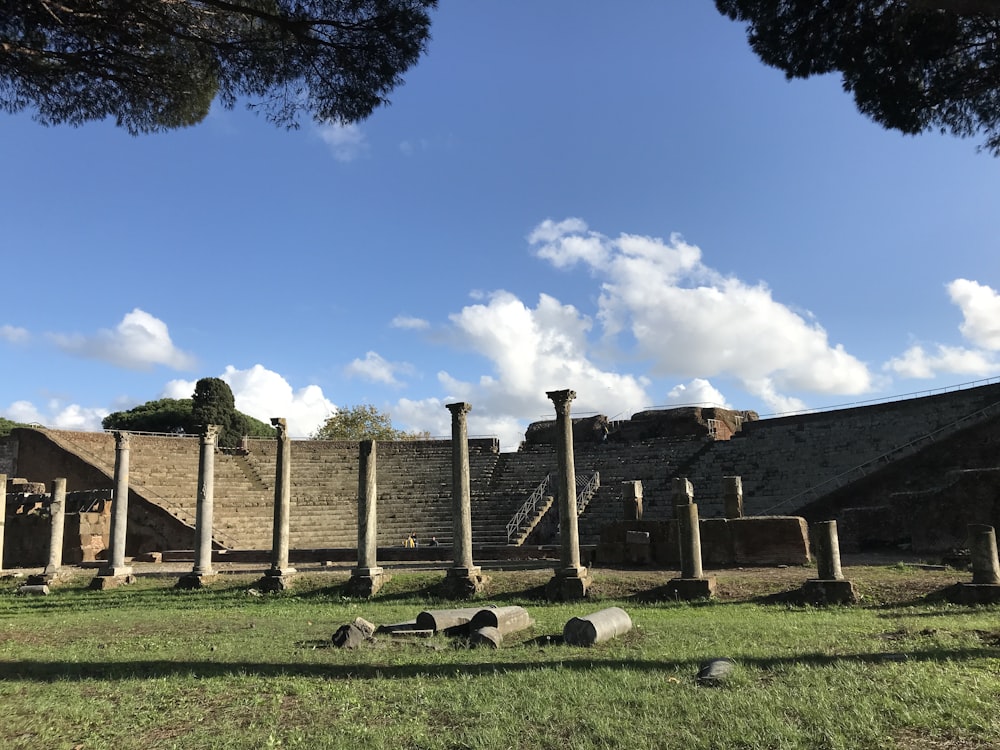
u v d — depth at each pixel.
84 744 6.84
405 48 11.69
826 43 12.09
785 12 11.87
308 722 7.28
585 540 34.56
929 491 24.41
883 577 17.83
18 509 34.31
